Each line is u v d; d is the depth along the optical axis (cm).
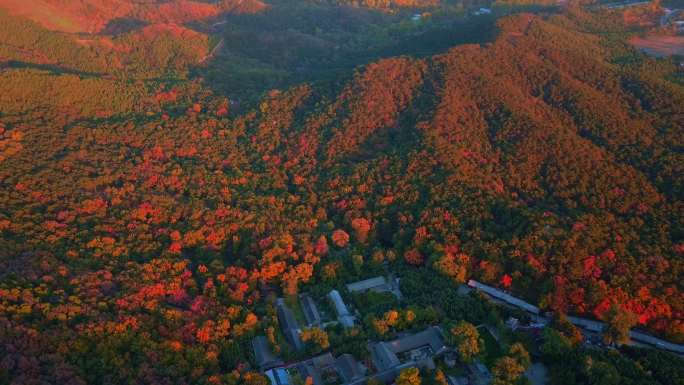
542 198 17725
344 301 15462
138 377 11562
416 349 13575
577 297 14350
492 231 16638
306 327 14238
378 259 16538
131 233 15975
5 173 17062
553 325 13825
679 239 15588
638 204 16812
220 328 13362
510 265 15612
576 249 15312
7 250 13838
